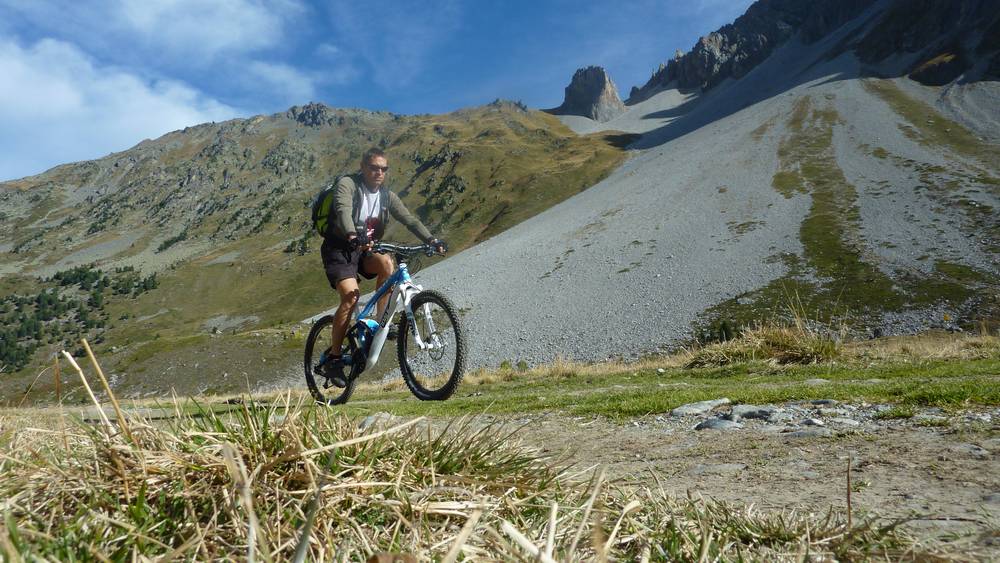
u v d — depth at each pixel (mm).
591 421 5746
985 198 85062
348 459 1770
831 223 88188
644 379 13094
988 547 1394
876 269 71375
